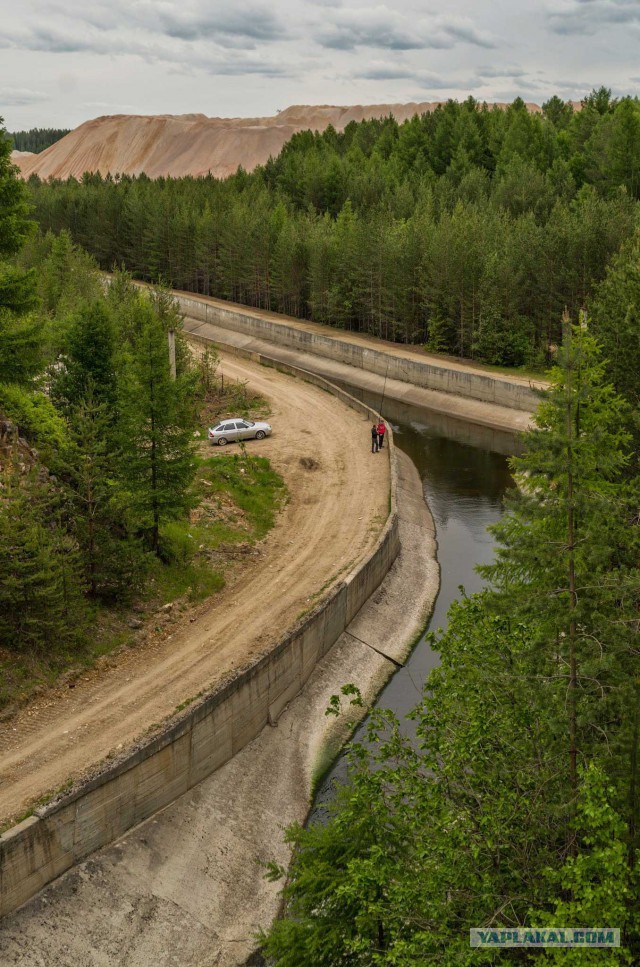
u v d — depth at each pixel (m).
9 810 25.50
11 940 23.25
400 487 62.31
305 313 129.50
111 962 23.98
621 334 38.38
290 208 159.75
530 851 17.92
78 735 29.73
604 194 132.75
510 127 166.88
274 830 30.55
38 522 34.94
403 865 17.84
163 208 151.00
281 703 36.19
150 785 28.39
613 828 15.54
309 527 52.12
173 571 42.94
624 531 26.28
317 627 39.09
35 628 33.44
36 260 127.75
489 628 23.14
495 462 73.69
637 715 17.02
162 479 42.66
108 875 26.05
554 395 19.64
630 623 21.41
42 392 48.19
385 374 100.12
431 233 106.50
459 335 101.44
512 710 20.23
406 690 40.09
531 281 96.12
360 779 19.80
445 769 18.91
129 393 41.69
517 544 20.02
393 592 48.00
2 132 37.59
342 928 18.45
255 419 75.69
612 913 14.99
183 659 35.62
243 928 26.50
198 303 134.50
